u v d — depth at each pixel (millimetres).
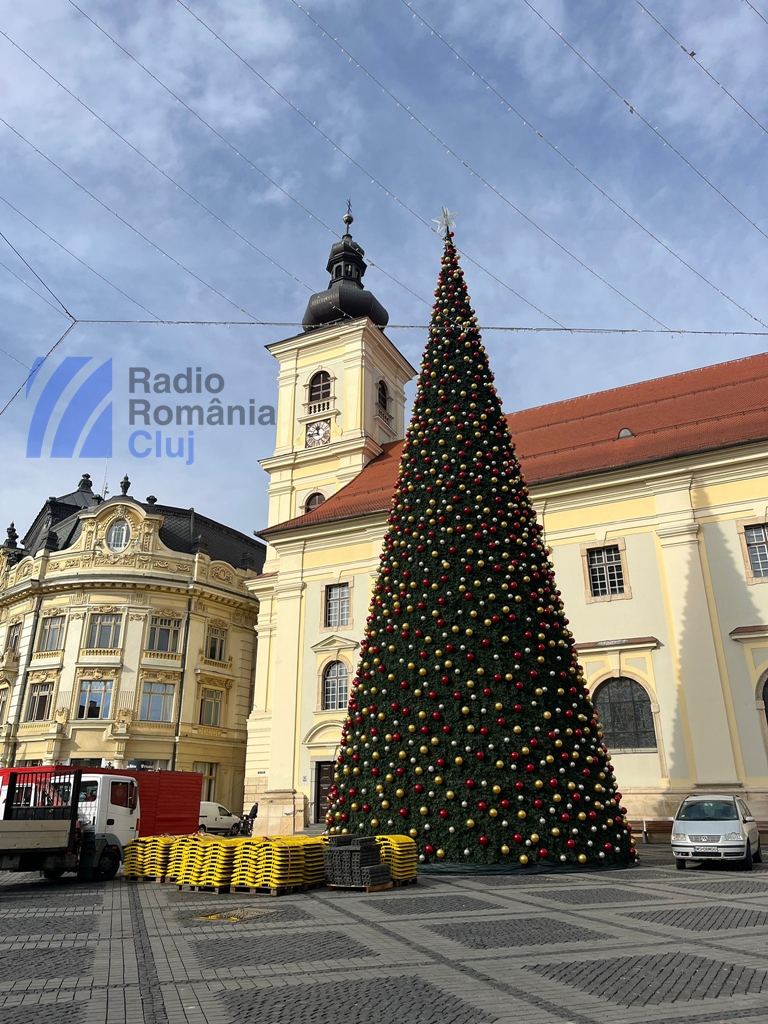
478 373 19906
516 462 19406
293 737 31781
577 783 15688
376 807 15984
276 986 7027
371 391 42000
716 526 26359
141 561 45000
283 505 40688
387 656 17219
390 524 19125
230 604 47781
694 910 10742
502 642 16594
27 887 15578
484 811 15211
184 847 15391
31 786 17641
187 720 43438
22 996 6832
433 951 8320
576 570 28266
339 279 46156
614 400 34875
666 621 26141
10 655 45531
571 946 8477
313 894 13195
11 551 51750
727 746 23953
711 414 29281
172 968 7828
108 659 42812
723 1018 5902
